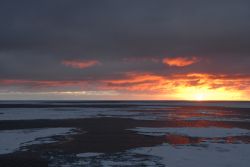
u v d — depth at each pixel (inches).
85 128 1210.0
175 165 593.3
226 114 2226.9
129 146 802.8
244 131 1108.5
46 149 757.3
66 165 595.5
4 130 1127.0
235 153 704.4
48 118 1721.2
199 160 634.2
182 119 1689.2
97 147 788.0
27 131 1098.1
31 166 589.0
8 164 603.8
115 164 602.9
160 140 904.3
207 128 1211.2
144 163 610.2
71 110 2755.9
